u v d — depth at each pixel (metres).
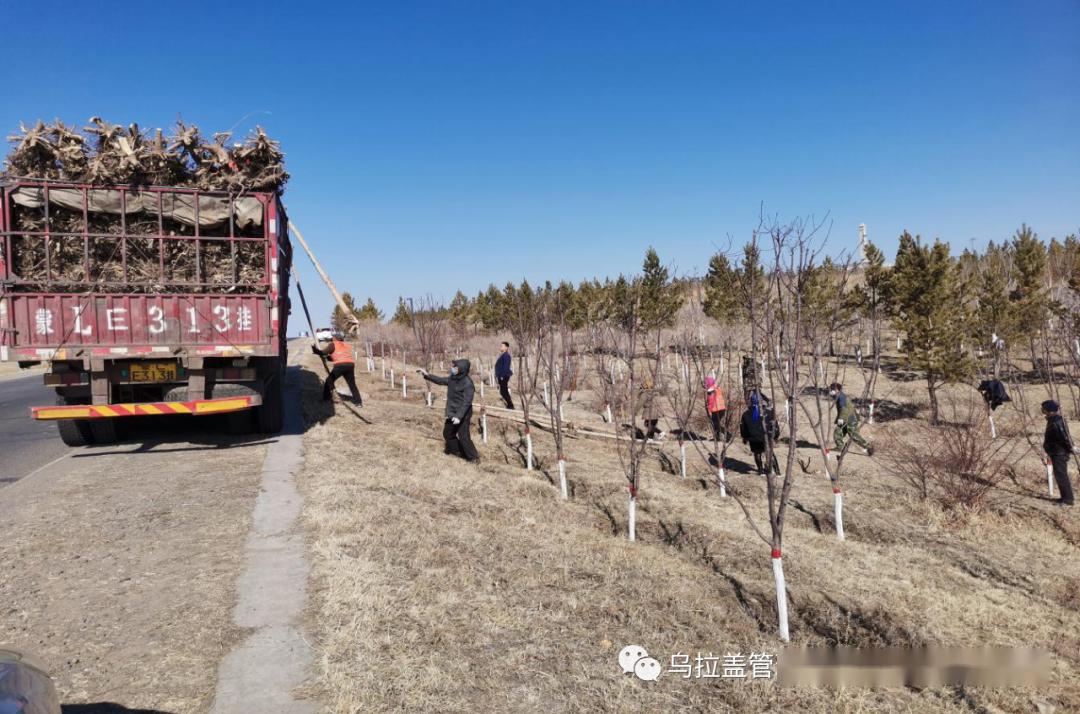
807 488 9.74
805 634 4.80
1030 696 4.06
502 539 6.11
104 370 8.49
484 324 34.78
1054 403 9.53
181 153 8.89
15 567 4.98
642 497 8.51
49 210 8.40
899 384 21.86
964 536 7.73
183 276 8.92
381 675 3.53
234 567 4.96
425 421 13.34
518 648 4.01
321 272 11.67
